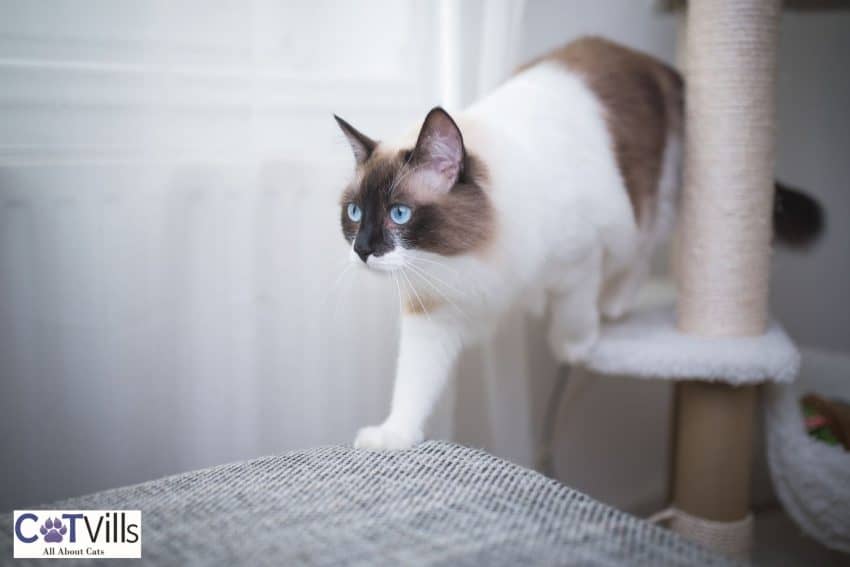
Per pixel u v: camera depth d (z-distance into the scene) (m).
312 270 1.31
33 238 1.07
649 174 1.31
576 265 1.17
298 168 1.27
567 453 1.93
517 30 1.42
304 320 1.32
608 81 1.27
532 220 1.05
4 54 1.01
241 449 1.30
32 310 1.09
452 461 0.85
